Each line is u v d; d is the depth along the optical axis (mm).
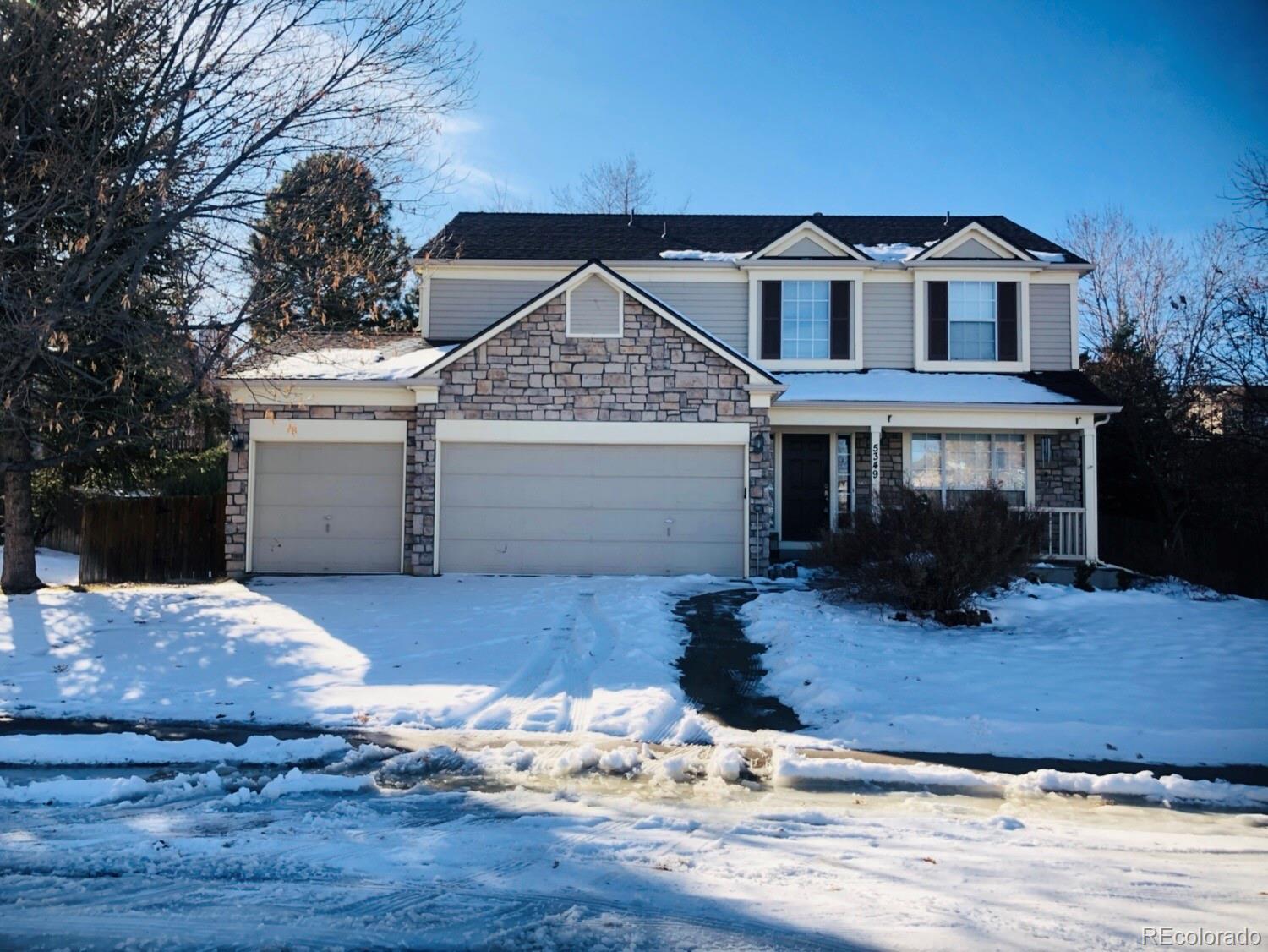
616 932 4625
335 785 7391
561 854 5793
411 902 4996
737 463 17109
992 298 20562
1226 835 6523
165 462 21328
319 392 17391
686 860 5719
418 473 17031
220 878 5359
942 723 9117
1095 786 7668
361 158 14281
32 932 4609
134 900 5027
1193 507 23266
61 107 12836
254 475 17484
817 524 20031
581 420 17078
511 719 9430
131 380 14664
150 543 19062
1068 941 4527
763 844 6086
